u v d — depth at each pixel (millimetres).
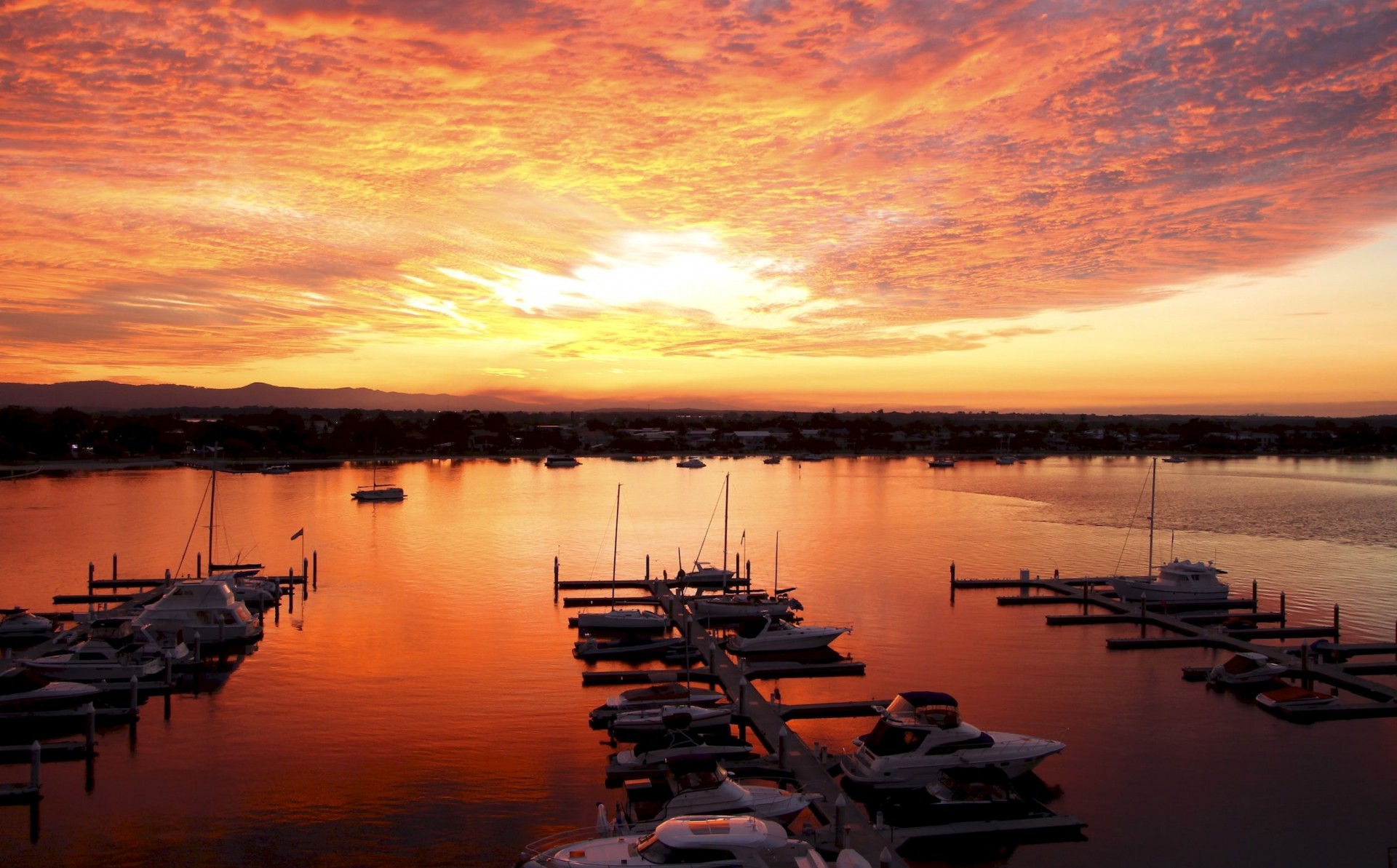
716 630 65312
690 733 41031
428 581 81875
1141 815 34312
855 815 32469
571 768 38375
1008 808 33312
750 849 25828
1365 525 126188
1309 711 45062
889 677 52406
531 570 88312
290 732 42500
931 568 91000
